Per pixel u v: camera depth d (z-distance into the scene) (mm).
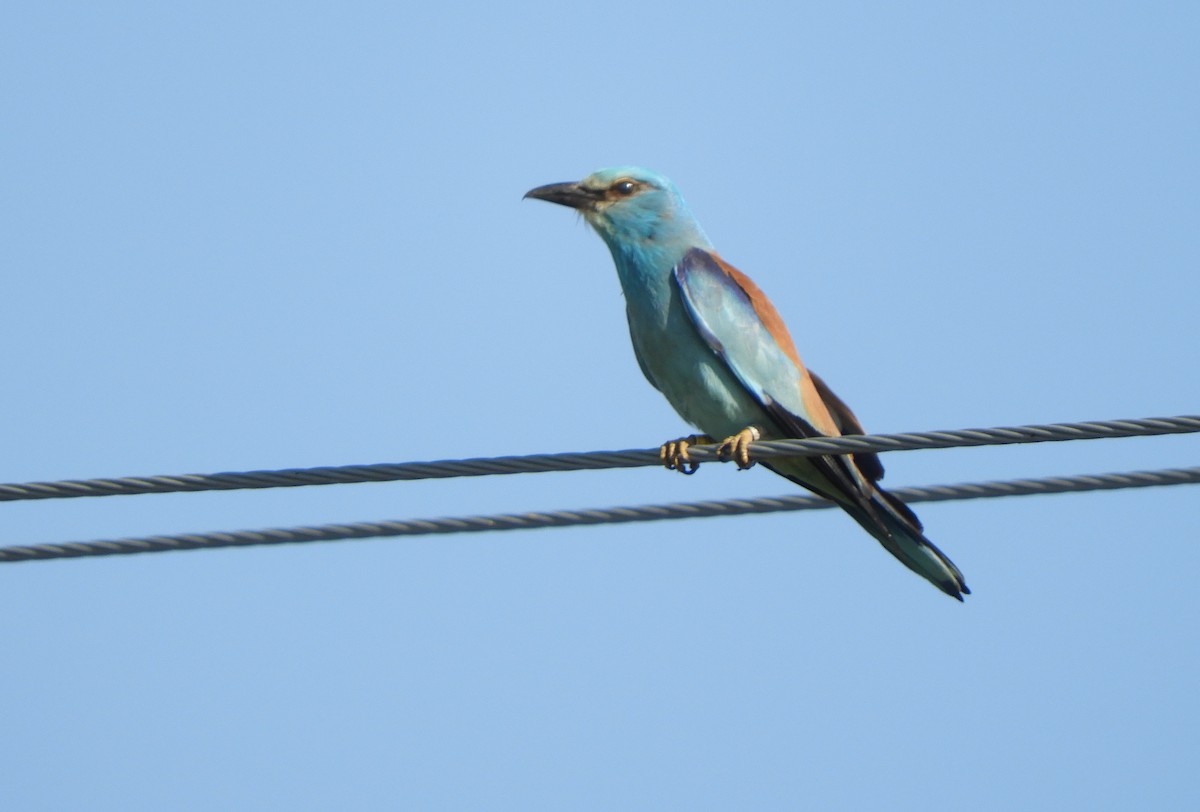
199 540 10023
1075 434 9438
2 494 9516
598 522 10289
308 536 10094
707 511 10406
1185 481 9781
